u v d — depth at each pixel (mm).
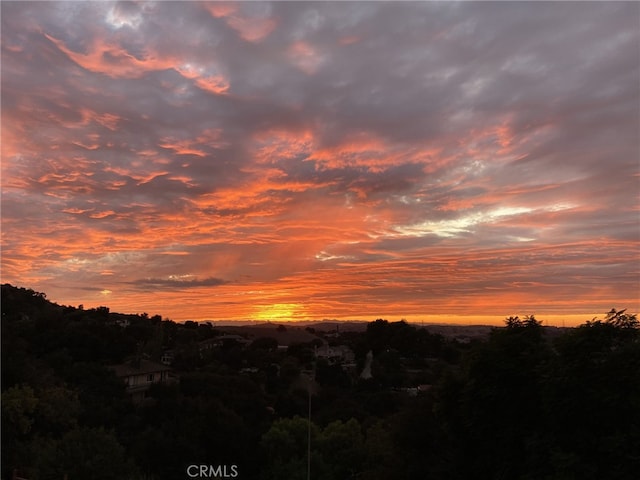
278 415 46906
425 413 17297
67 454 22750
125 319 88438
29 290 81500
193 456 32812
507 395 13266
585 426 11812
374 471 19641
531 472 12219
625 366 11414
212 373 55781
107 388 45719
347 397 49406
